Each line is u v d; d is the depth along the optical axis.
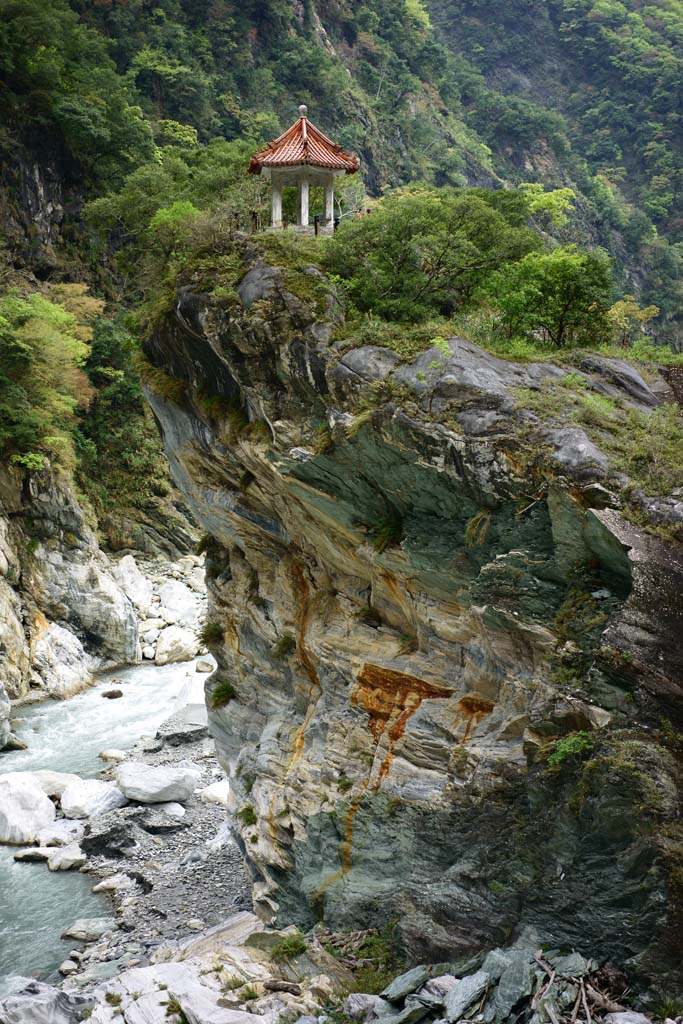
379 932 15.73
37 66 61.59
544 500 13.57
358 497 16.31
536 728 12.94
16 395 45.84
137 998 15.10
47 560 44.56
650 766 11.77
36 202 61.84
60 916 21.55
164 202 32.22
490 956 12.98
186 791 27.56
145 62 79.94
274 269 16.94
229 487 20.00
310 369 16.09
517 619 13.62
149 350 21.56
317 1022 13.59
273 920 18.55
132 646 45.47
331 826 16.77
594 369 15.70
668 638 12.06
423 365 15.09
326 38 101.94
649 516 12.84
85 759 31.80
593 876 12.27
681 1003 11.41
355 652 17.53
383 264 17.64
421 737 15.62
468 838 14.10
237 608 21.33
